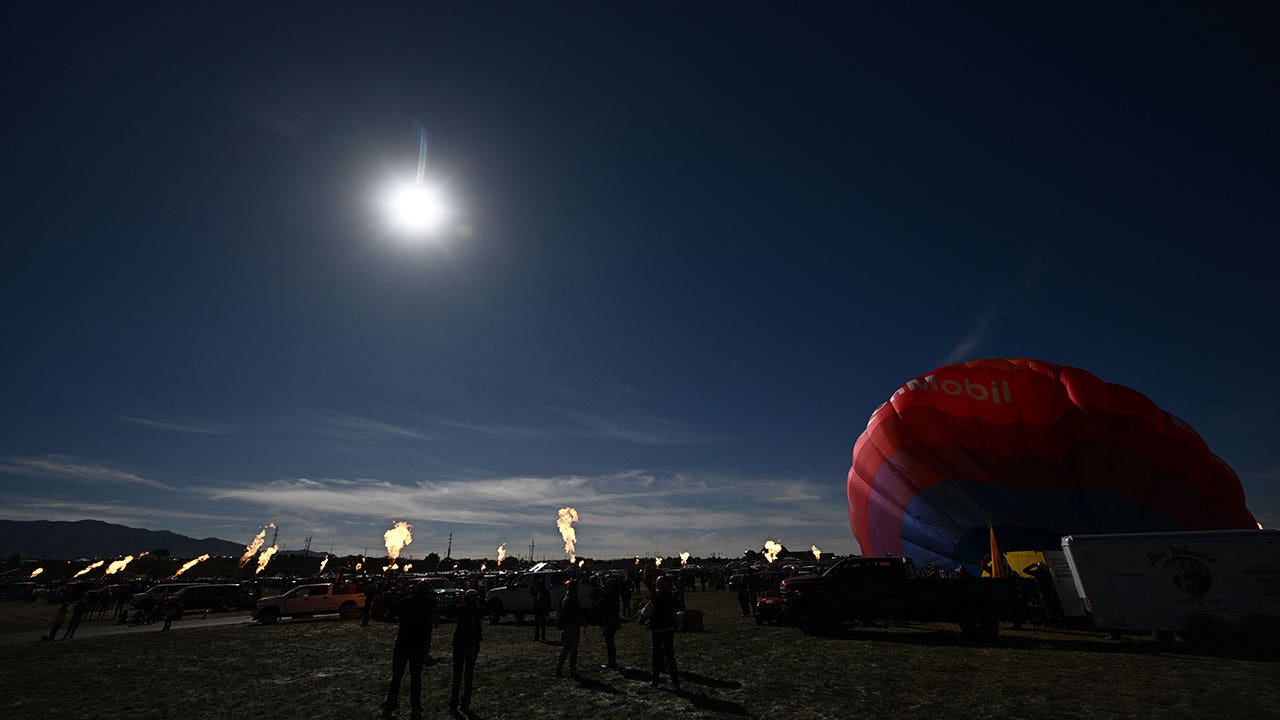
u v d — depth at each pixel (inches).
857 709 366.0
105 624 1181.7
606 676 480.7
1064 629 733.3
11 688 478.0
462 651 383.9
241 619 1270.9
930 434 1089.4
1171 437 988.6
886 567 713.6
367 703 407.8
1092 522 924.6
